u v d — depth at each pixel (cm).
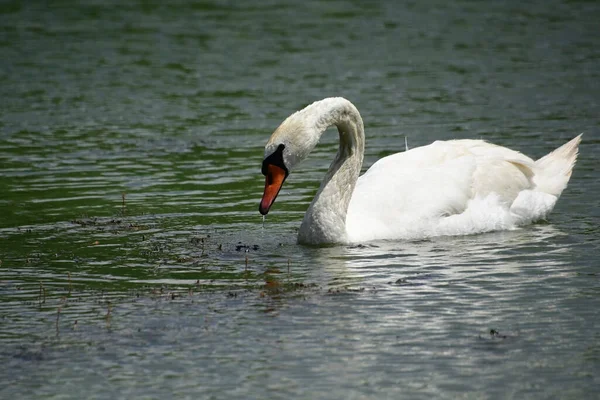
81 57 3291
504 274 1357
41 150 2238
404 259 1441
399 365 1058
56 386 1027
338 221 1527
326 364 1065
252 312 1217
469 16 3891
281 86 2870
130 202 1817
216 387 1015
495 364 1058
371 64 3138
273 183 1475
